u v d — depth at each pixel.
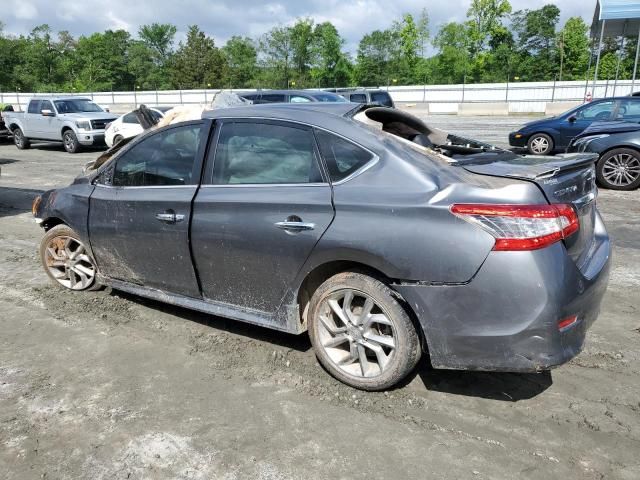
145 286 4.12
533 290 2.56
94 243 4.30
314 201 3.05
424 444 2.70
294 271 3.18
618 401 3.06
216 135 3.58
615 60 64.25
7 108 19.50
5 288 4.95
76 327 4.11
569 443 2.70
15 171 12.80
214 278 3.59
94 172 4.39
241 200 3.33
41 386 3.28
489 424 2.86
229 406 3.05
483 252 2.60
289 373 3.40
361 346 3.12
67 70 87.44
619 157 9.24
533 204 2.62
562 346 2.67
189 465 2.57
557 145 13.01
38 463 2.59
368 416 2.94
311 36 73.81
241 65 84.44
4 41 81.00
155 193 3.79
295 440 2.74
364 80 75.50
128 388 3.25
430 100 41.53
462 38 75.50
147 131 3.99
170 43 101.38
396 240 2.78
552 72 73.62
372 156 3.00
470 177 2.83
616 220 7.29
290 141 3.27
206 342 3.84
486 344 2.68
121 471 2.53
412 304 2.81
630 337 3.88
